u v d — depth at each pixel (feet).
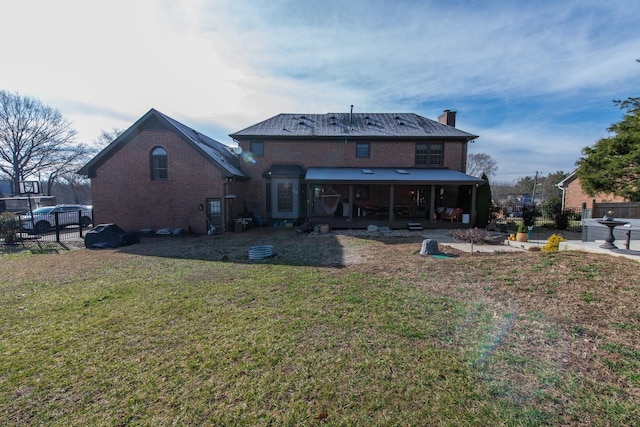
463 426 9.99
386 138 76.95
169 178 65.00
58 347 16.03
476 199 68.74
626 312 16.70
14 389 12.58
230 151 94.53
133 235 53.57
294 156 78.54
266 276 29.12
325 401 11.43
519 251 39.68
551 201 74.69
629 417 9.99
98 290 26.12
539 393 11.32
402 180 64.95
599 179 63.98
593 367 12.66
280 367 13.66
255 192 78.54
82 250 48.21
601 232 36.96
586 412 10.30
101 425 10.51
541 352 13.97
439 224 66.28
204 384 12.60
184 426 10.38
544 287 21.24
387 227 64.54
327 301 21.67
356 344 15.48
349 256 38.22
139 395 12.01
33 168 156.15
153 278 29.71
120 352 15.38
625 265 23.44
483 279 24.53
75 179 188.65
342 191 81.92
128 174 65.46
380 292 23.22
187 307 21.39
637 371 12.22
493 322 17.25
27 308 21.97
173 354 15.05
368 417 10.58
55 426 10.53
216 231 64.75
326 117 88.17
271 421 10.53
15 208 108.37
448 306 19.92
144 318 19.65
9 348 15.98
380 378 12.67
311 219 69.21
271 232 63.77
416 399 11.34
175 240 55.98
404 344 15.35
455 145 78.13
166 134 64.54
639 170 58.03
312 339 16.14
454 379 12.40
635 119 60.03
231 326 18.07
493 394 11.42
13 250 49.19
